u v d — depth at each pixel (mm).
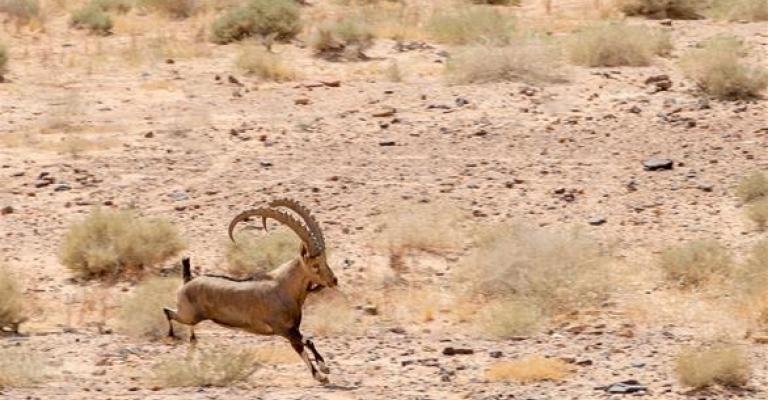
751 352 49625
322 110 86500
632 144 79000
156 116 85750
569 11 116062
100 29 108500
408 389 44219
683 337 52281
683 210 69500
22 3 112500
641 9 113188
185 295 46438
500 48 93812
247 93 90375
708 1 112438
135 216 67438
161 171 75938
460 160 77000
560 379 45750
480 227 66562
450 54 99500
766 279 57219
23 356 47125
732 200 70562
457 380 45906
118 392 43812
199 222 68562
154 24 111438
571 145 79250
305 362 45344
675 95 87625
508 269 59250
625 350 49906
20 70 96312
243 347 49500
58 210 70688
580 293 57438
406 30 106250
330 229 67438
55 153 78938
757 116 83000
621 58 95000
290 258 62125
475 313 56625
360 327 54781
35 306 57719
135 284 61750
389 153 78312
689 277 59938
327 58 99125
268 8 104312
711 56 88438
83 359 49250
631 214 69125
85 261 62625
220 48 102250
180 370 45312
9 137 81250
